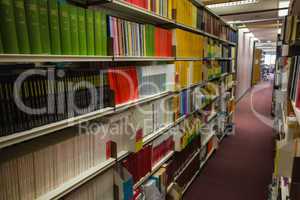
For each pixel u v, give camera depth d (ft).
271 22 23.68
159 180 7.16
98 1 5.02
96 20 4.52
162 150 7.82
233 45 17.90
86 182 4.64
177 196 8.15
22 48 3.26
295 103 4.35
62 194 3.98
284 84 8.55
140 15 6.44
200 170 11.28
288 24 6.68
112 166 5.35
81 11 4.18
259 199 9.06
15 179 3.44
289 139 4.60
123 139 5.76
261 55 55.93
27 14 3.29
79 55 4.16
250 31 30.73
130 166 5.96
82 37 4.24
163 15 6.82
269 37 39.29
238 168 11.60
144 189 6.46
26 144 3.88
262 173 11.05
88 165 4.76
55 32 3.71
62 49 3.87
